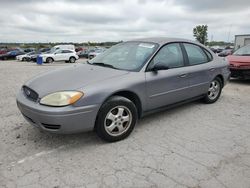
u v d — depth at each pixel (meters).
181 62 4.65
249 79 8.78
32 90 3.52
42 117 3.19
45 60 27.28
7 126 4.25
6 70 15.38
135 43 4.68
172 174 2.88
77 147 3.51
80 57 39.00
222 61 5.77
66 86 3.38
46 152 3.37
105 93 3.42
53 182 2.71
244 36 33.00
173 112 5.05
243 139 3.84
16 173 2.87
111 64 4.28
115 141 3.68
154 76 4.04
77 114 3.22
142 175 2.85
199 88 5.07
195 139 3.82
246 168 3.01
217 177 2.82
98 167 3.01
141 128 4.21
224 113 5.07
